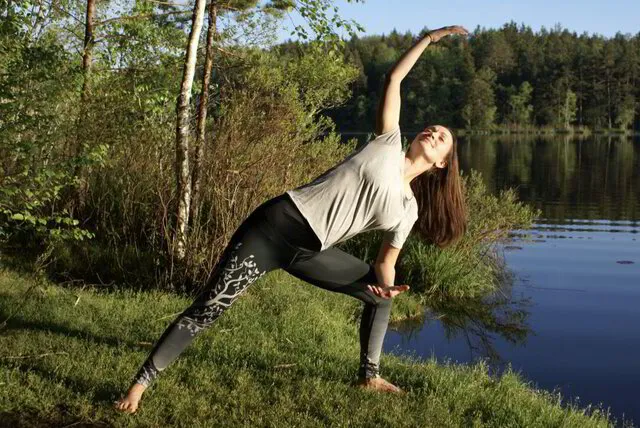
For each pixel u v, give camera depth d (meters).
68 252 7.27
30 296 5.80
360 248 9.33
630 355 6.85
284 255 3.62
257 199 7.24
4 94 4.93
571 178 25.64
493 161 34.97
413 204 3.84
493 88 96.69
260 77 8.70
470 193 10.35
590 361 6.65
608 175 26.88
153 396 3.92
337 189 3.56
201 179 7.37
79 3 8.87
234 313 5.95
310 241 3.58
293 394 4.15
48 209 7.64
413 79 89.81
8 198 5.07
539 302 8.92
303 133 9.64
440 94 88.31
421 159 3.83
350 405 4.02
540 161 35.09
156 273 6.68
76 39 8.66
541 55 102.00
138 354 4.57
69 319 5.28
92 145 6.07
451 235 4.12
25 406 3.71
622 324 7.95
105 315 5.54
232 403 3.96
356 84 75.69
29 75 5.11
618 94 92.69
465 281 9.09
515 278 10.26
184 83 6.76
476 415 4.19
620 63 92.88
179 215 6.71
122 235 7.67
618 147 51.84
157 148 7.80
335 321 6.39
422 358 6.59
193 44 6.75
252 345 5.07
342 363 4.87
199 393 4.05
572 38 119.62
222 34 8.87
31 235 7.49
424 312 8.30
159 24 8.73
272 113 8.16
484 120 87.44
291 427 3.70
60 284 6.39
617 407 5.49
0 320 5.09
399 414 3.94
